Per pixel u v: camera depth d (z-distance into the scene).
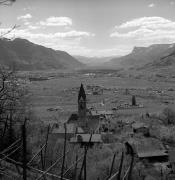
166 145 60.62
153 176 37.62
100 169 31.22
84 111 86.12
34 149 20.25
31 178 13.02
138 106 147.62
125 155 44.69
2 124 16.91
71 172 14.69
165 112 102.81
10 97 15.78
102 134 73.56
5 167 13.26
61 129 64.69
